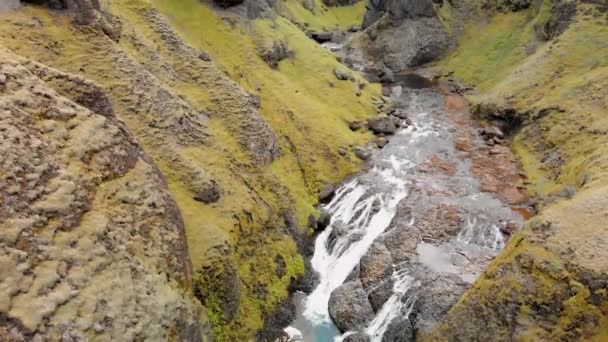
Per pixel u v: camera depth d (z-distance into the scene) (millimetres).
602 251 21031
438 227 35625
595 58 51219
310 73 59281
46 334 13625
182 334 18406
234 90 40312
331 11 118125
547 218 24266
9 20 28547
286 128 45062
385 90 67938
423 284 29391
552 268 21641
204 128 34344
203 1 54812
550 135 45375
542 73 54250
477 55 75375
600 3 57000
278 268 31031
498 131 52375
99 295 15609
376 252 33219
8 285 13562
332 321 29859
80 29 31562
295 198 37844
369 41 88125
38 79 19188
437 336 25422
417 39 81500
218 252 25016
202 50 44844
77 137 18703
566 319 20344
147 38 39656
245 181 33469
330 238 36875
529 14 74125
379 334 27906
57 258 15227
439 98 65750
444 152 48938
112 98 29750
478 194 40562
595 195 24641
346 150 47094
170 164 28969
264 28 58938
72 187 17062
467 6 84375
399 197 40344
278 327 28578
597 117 42750
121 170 20047
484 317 23484
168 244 20203
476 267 31141
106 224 17438
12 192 15320
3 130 16359
